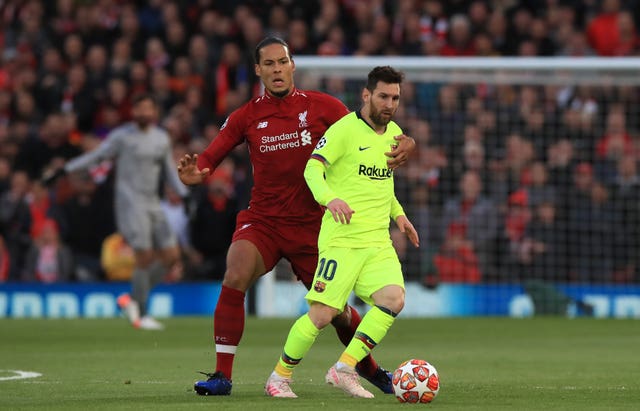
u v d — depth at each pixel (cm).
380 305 2498
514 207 6397
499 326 5512
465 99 6831
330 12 7381
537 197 6425
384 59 6034
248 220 2683
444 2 7550
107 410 2223
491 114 6706
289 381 2550
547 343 4547
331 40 7256
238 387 2803
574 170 6488
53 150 6925
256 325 5478
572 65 5984
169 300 6319
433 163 6525
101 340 4612
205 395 2555
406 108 6756
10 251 6525
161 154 5166
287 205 2659
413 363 2373
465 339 4769
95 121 7262
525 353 4056
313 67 6016
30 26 7812
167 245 5253
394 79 2520
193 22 7588
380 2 7544
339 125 2550
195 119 6988
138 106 5106
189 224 6481
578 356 3925
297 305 6281
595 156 6662
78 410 2230
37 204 6581
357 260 2517
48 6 8025
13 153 6969
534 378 3073
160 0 7769
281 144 2652
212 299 6334
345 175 2542
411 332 5150
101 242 6556
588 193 6462
